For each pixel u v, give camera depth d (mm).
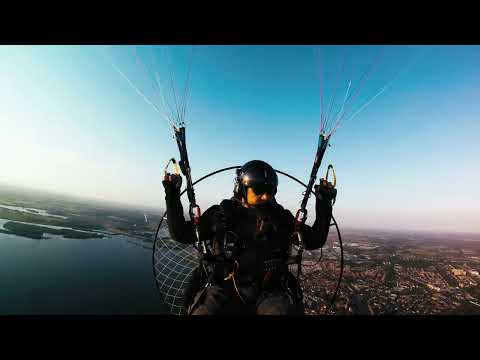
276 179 2881
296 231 2773
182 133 2818
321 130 2863
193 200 2789
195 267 2951
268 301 2467
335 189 2889
